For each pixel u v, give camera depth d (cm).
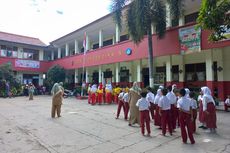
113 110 1410
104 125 956
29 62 3253
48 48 3447
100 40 2381
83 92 2472
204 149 630
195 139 736
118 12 1500
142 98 805
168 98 818
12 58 3073
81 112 1327
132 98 943
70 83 3039
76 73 2944
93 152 620
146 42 1709
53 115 1153
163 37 1441
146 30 1408
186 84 1791
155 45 1605
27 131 845
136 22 1374
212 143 686
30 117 1148
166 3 1424
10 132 827
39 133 818
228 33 1207
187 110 696
